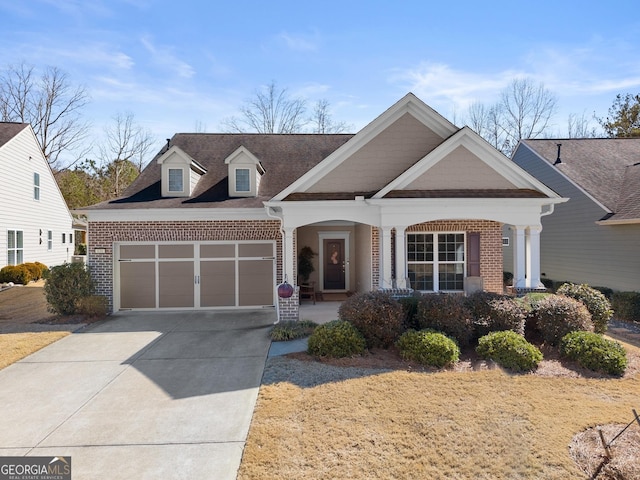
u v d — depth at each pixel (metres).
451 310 9.09
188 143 18.05
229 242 14.57
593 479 4.51
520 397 6.50
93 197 41.47
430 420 5.73
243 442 5.44
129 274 14.35
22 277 20.95
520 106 41.34
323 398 6.53
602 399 6.50
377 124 13.19
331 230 18.23
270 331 11.45
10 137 21.89
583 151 20.69
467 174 12.36
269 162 17.20
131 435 5.66
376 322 9.18
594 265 16.95
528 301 9.70
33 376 8.05
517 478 4.48
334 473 4.60
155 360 8.97
